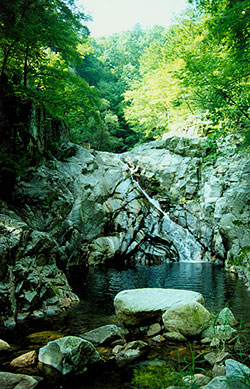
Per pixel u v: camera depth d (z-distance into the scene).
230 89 10.96
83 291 9.09
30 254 7.45
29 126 12.48
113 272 12.76
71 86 15.88
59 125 17.56
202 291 8.91
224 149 17.16
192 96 15.23
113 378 3.73
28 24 11.05
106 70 47.78
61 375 3.68
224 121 13.30
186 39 22.22
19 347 4.75
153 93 26.59
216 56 10.86
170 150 21.67
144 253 16.70
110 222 17.36
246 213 12.16
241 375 3.26
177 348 4.69
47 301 7.14
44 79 13.97
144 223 17.78
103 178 18.86
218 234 16.64
